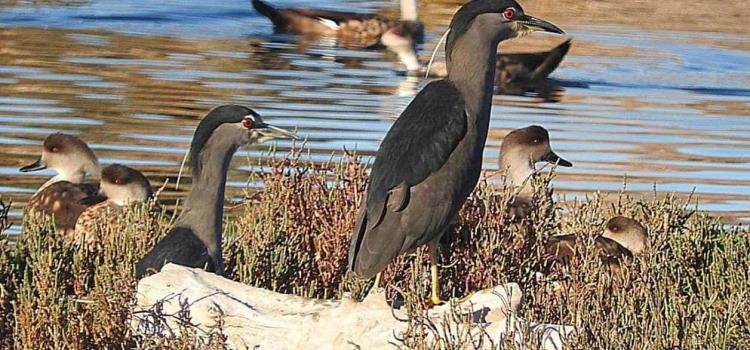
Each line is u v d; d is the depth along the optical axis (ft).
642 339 32.71
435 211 36.11
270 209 42.32
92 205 49.26
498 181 59.11
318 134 70.08
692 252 44.14
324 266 40.70
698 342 33.60
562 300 38.37
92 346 31.91
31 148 64.23
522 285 40.09
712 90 93.35
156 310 32.22
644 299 37.17
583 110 83.87
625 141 73.56
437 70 96.78
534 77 94.22
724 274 42.22
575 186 61.87
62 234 43.24
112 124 70.59
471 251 40.52
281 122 73.10
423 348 29.53
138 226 40.57
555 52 94.73
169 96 79.87
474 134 37.09
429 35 118.21
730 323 35.45
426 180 36.09
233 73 90.89
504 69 93.50
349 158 49.93
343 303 31.65
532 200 42.50
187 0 126.00
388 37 98.94
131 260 37.60
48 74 85.30
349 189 42.14
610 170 65.92
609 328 32.76
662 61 104.99
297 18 114.21
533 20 38.19
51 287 33.99
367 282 38.73
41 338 32.30
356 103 81.30
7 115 71.61
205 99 79.66
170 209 53.36
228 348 31.86
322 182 42.65
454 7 137.90
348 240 40.55
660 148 71.97
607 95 90.17
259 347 31.81
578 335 31.09
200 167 38.83
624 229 45.09
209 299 32.37
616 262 42.73
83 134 67.67
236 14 121.29
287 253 40.65
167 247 37.55
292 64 97.40
